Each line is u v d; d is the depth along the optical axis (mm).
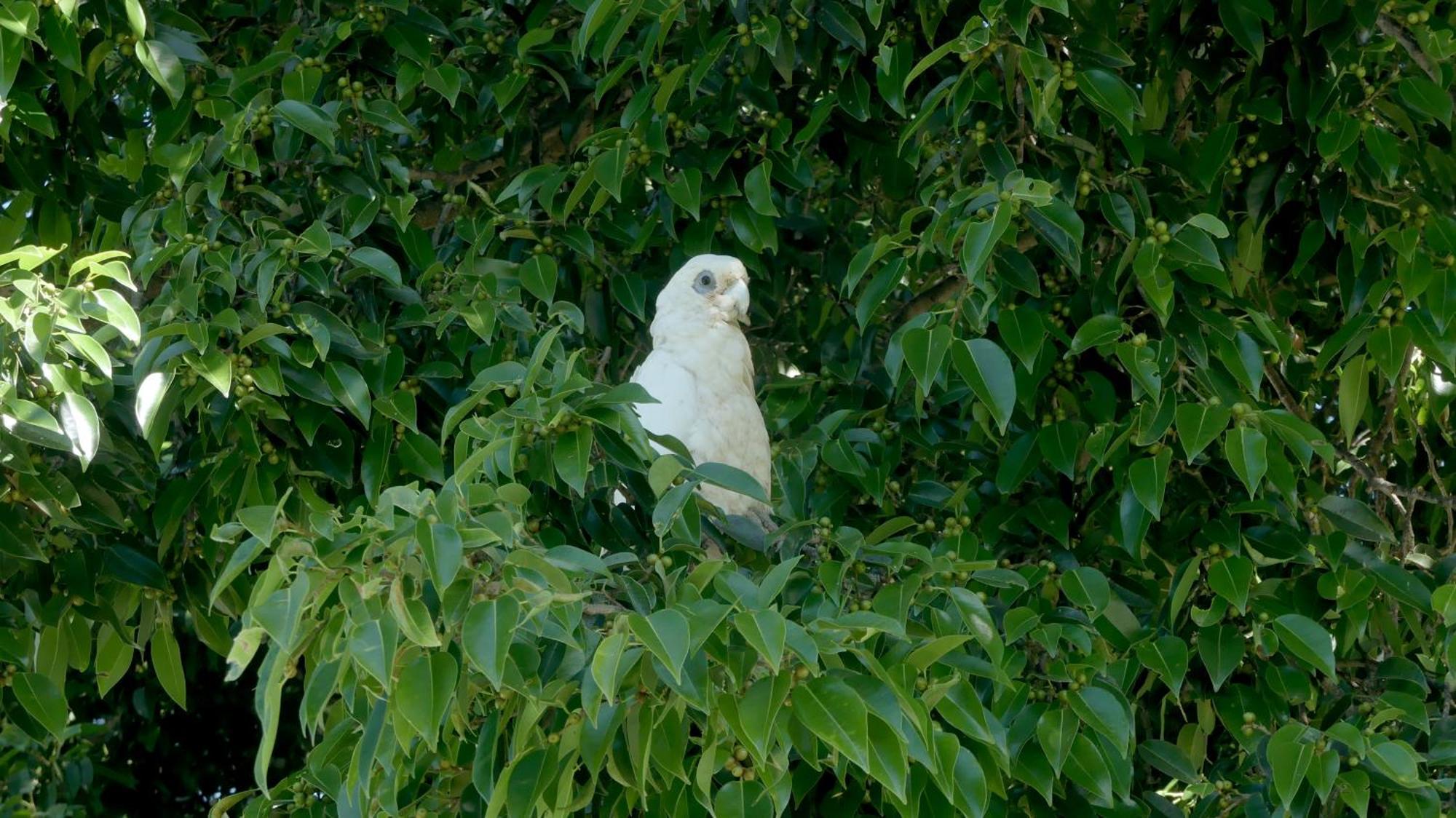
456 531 4254
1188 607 7090
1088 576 6367
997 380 5977
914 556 5871
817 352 9547
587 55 8594
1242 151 7805
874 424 8008
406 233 7723
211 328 6309
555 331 5254
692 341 7879
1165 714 8617
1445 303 7004
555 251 8375
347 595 4328
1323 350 7309
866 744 4410
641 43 8359
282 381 6508
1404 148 8031
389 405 6887
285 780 6270
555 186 7754
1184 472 7270
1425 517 9203
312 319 6555
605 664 4215
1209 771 7594
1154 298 6348
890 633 4715
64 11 7066
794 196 9930
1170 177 7711
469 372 7723
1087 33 7188
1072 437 6898
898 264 6488
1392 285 7250
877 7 6977
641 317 8070
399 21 8203
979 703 5188
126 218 7656
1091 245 7430
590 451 5980
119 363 7184
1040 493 7430
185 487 7270
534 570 4617
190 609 8164
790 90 8266
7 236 8508
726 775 5492
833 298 9617
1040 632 6062
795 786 5586
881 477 7191
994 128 7520
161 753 13070
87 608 7547
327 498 8086
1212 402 6359
